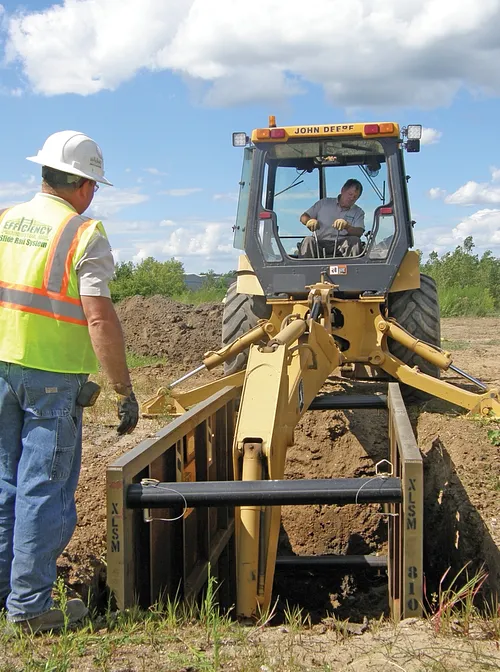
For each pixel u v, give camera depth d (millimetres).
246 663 3043
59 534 3385
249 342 7309
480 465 5711
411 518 3660
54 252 3354
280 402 4031
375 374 8461
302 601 5953
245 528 3748
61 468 3373
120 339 3398
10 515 3477
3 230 3492
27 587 3334
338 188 7613
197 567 4969
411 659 3062
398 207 7094
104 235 3459
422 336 7688
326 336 5340
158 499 3676
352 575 6176
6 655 3123
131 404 3482
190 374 7387
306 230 7648
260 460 3783
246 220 7324
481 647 3184
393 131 7016
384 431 7273
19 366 3330
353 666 3014
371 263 7062
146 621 3502
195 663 3049
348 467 7035
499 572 4250
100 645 3234
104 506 5133
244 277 7477
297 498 3664
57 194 3529
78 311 3391
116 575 3633
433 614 3785
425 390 6961
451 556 5242
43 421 3363
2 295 3375
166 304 13734
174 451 4641
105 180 3600
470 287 25297
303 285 7113
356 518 6723
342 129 7027
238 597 3727
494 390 6832
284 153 7441
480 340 14734
